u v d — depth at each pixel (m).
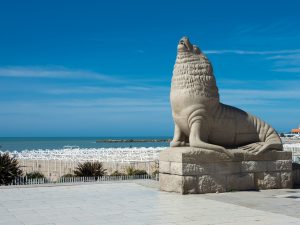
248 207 7.89
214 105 10.34
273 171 10.75
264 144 10.73
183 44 10.29
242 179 10.32
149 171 18.92
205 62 10.41
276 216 6.96
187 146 10.34
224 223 6.43
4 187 11.35
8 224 6.54
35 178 16.19
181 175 9.61
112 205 8.26
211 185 9.89
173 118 10.43
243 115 10.91
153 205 8.20
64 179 15.41
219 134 10.51
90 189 10.89
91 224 6.48
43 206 8.22
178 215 7.14
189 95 10.03
